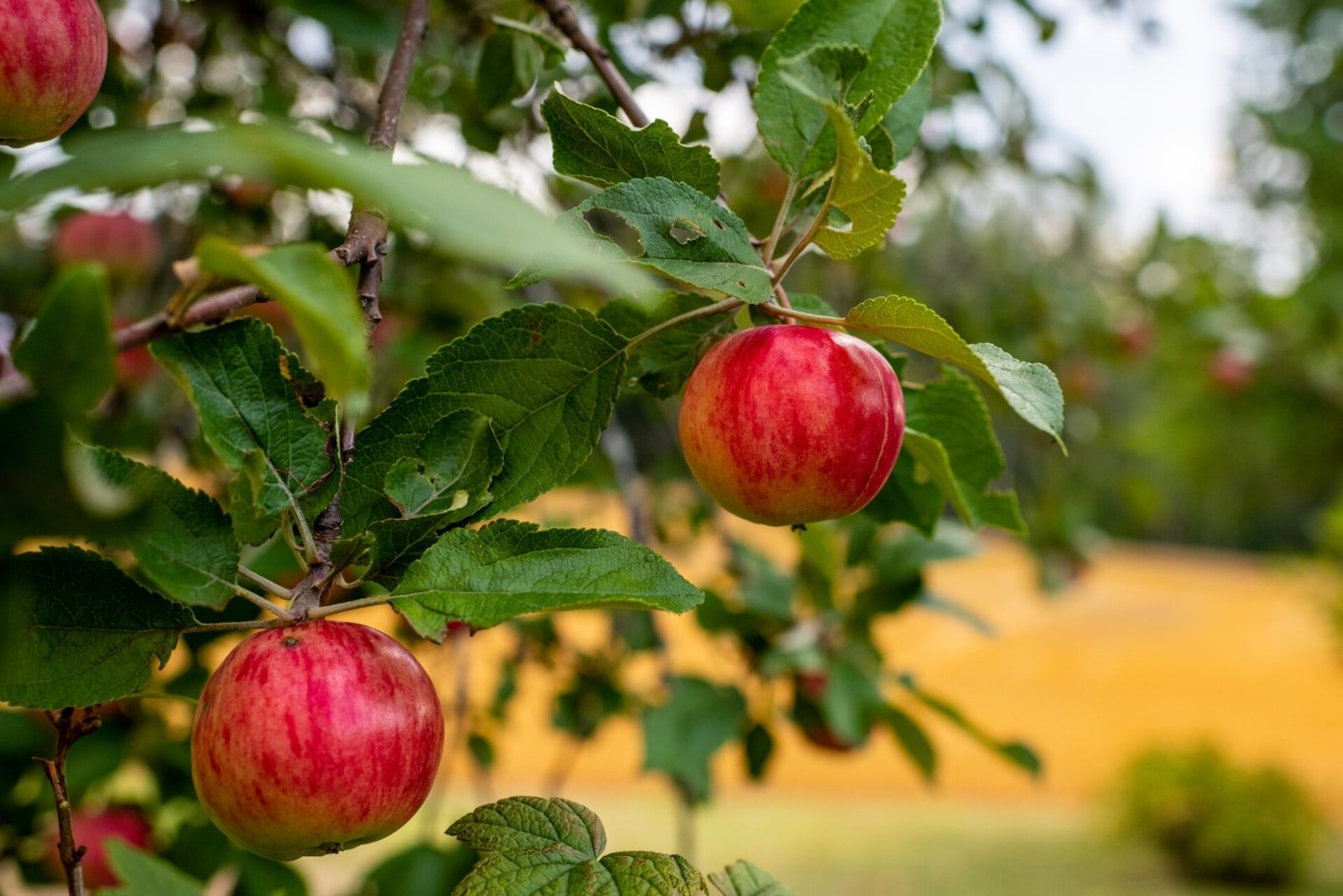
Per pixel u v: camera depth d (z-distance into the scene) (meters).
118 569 0.63
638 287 0.54
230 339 0.64
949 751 5.97
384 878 1.19
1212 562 10.66
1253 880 4.53
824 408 0.69
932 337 0.67
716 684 1.30
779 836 4.36
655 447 1.89
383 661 0.64
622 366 0.70
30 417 0.54
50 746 1.02
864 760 5.89
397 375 1.51
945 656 6.66
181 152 0.51
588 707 1.68
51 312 0.56
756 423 0.70
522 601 0.62
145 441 1.31
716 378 0.71
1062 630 7.48
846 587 1.35
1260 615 8.12
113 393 1.38
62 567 0.62
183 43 1.36
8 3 0.65
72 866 0.67
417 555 0.65
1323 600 3.64
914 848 4.36
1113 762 5.36
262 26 1.33
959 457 0.80
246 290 0.62
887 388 0.71
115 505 0.56
